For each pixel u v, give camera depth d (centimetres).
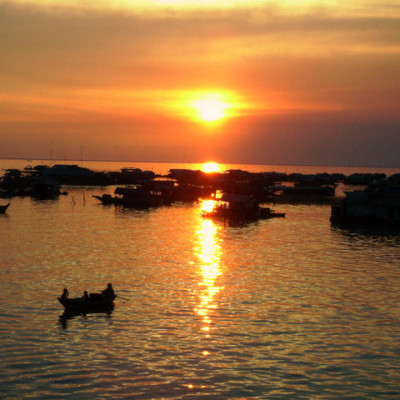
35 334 3856
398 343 3794
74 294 5003
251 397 2953
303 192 19988
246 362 3422
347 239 8975
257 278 5812
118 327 4047
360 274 6081
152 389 3025
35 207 14138
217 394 2978
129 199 14938
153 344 3706
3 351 3516
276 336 3900
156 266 6419
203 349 3625
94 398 2905
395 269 6384
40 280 5547
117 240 8550
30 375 3167
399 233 9762
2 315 4275
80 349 3588
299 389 3056
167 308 4575
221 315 4394
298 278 5834
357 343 3781
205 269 6281
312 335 3931
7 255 7006
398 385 3123
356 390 3055
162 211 13675
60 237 8794
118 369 3281
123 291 5144
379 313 4506
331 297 5012
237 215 12312
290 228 10469
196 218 12119
